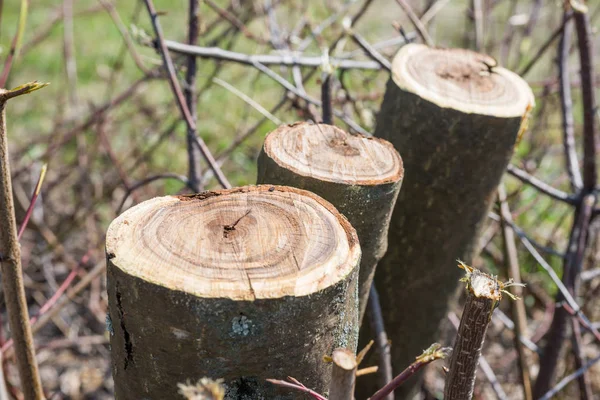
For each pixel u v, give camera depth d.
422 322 2.53
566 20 3.02
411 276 2.44
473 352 1.39
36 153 4.47
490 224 3.97
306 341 1.45
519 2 5.95
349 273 1.44
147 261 1.40
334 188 1.80
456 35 5.43
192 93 2.88
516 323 2.93
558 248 4.14
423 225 2.34
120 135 4.91
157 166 4.74
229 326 1.37
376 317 2.31
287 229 1.52
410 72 2.32
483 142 2.17
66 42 4.41
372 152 1.95
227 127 5.14
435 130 2.18
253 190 1.64
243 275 1.39
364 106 3.33
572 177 2.93
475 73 2.37
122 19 6.86
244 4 4.06
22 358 1.91
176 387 1.46
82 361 3.60
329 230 1.53
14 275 1.78
